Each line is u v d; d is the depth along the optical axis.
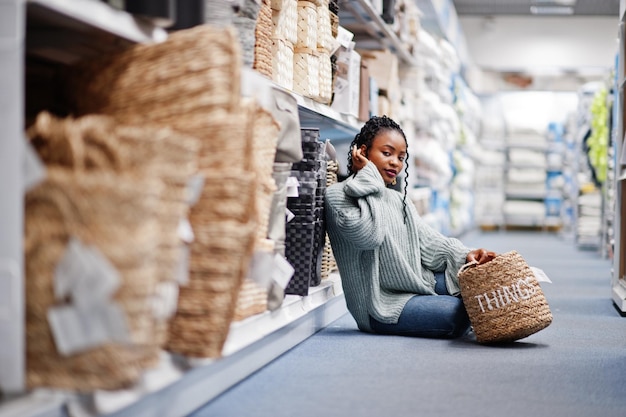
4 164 1.59
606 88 10.25
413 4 7.94
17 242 1.59
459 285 3.58
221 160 2.03
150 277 1.65
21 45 1.60
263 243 2.64
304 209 3.48
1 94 1.59
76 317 1.60
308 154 3.51
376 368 2.85
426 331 3.59
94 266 1.58
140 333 1.65
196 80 2.02
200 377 2.23
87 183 1.58
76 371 1.64
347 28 6.58
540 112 18.03
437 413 2.21
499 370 2.85
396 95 6.78
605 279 7.27
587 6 16.14
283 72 3.71
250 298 2.70
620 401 2.41
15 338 1.60
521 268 3.41
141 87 2.06
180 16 2.29
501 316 3.36
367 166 3.64
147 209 1.63
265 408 2.23
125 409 1.80
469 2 15.90
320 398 2.37
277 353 3.04
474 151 16.12
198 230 2.02
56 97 2.30
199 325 2.04
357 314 3.74
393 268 3.70
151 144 1.68
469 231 16.28
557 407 2.31
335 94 4.90
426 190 8.56
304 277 3.51
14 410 1.54
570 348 3.38
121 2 1.98
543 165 17.86
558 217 17.98
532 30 17.20
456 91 12.14
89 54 2.23
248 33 3.01
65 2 1.75
